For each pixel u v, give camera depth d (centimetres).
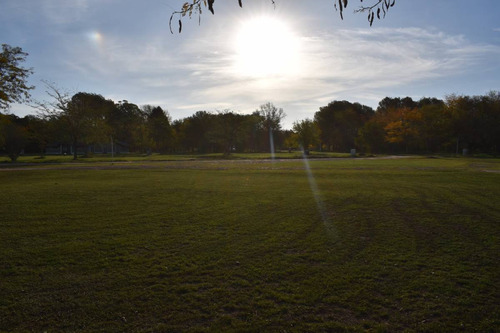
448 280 488
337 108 9681
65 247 646
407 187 1487
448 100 6531
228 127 6506
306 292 452
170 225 809
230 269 536
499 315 393
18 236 721
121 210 987
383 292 451
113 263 563
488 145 6019
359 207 1024
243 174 2178
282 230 762
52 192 1353
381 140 7106
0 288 468
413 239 688
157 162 3875
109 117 8262
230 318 390
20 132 4534
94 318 391
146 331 364
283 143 9625
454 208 1001
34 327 372
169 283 485
